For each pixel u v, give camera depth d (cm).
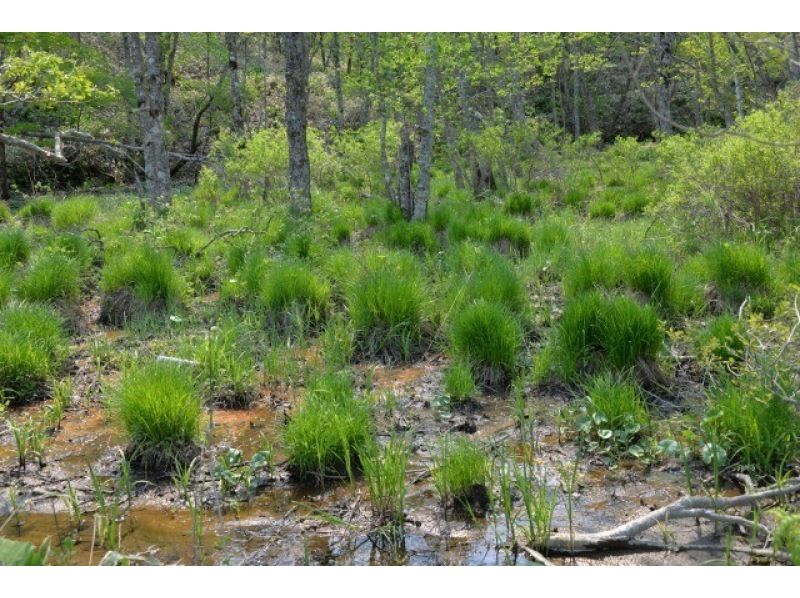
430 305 662
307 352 636
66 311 717
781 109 843
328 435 425
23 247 889
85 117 1881
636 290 647
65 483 426
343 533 368
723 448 405
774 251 752
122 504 402
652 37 1462
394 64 1112
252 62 3102
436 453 447
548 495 394
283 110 2558
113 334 703
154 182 1216
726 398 425
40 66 794
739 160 809
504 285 657
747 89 1717
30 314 620
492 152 1458
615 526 362
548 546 346
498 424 486
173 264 845
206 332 620
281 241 975
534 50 1360
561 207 1335
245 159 1541
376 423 492
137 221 1091
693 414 448
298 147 1155
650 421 457
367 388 540
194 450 453
